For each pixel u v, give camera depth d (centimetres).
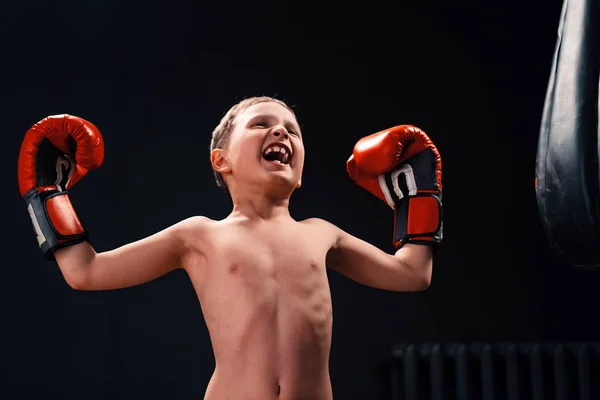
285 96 328
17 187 299
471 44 342
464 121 336
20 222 296
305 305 132
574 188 99
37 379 287
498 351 294
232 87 325
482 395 290
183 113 320
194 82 323
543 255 326
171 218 311
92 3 322
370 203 324
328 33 337
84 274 137
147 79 321
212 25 329
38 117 306
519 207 330
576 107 100
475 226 328
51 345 291
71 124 147
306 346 130
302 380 128
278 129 140
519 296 322
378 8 342
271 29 333
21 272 293
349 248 149
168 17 327
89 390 291
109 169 310
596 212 98
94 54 318
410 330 315
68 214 143
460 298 321
